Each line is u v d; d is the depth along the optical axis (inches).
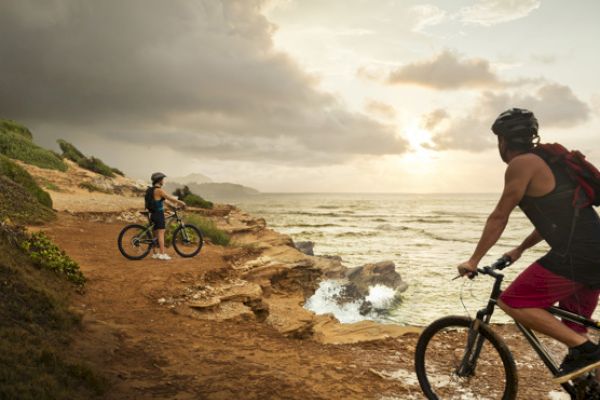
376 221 2731.3
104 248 422.3
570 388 112.1
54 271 256.4
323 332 268.4
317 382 169.9
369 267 681.0
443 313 581.3
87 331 190.4
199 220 628.4
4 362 127.5
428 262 1026.1
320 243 1422.2
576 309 117.9
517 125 112.4
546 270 108.5
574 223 104.4
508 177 109.9
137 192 1017.5
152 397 145.5
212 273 352.8
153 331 219.6
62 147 1226.6
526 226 2375.7
